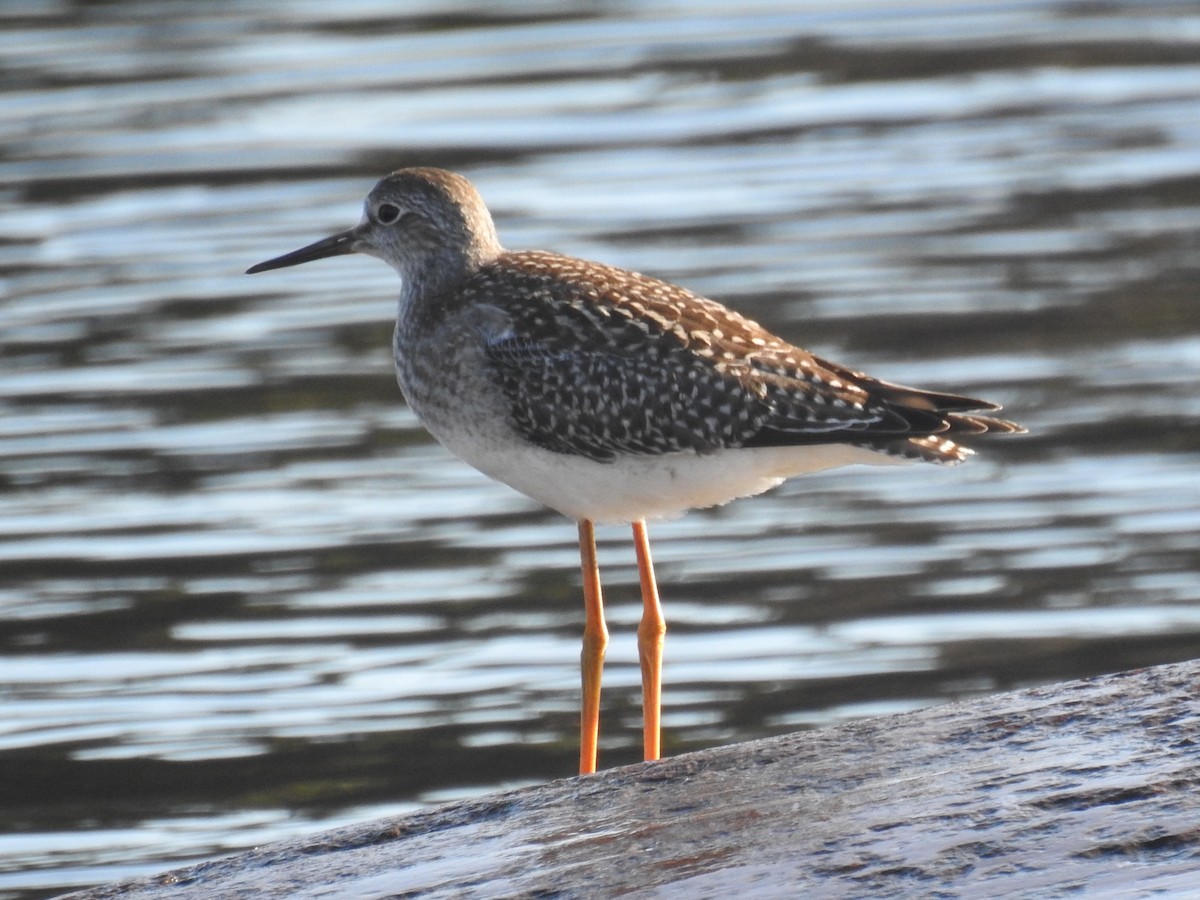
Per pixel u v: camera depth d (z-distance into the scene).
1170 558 14.41
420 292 11.20
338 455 16.28
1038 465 16.02
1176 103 23.58
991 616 13.68
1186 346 17.78
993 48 25.30
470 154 22.12
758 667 13.09
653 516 10.81
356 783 11.72
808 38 25.59
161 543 14.83
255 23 25.78
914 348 17.80
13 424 16.59
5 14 25.91
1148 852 6.37
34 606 13.95
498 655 13.35
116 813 11.45
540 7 26.47
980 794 6.98
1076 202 21.06
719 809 7.29
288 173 21.59
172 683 12.95
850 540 14.95
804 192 21.27
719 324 10.38
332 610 13.95
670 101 23.61
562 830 7.38
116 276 19.38
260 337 18.23
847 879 6.49
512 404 10.45
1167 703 7.57
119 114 22.97
